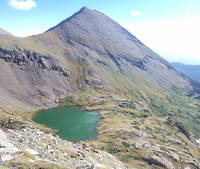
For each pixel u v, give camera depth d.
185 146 196.25
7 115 188.75
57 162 34.56
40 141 42.53
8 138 35.91
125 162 123.75
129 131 192.75
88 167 39.00
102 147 144.25
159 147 164.38
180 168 137.25
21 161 28.23
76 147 54.97
